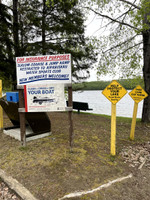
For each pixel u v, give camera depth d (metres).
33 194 2.09
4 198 2.11
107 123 6.38
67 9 8.87
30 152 3.30
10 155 3.19
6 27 7.85
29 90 3.30
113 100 3.12
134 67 7.31
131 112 13.23
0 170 2.66
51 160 2.96
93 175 2.53
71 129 3.25
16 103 3.56
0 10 8.10
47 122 4.33
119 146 3.84
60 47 9.41
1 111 4.92
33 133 4.06
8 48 8.62
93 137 4.39
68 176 2.48
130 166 2.91
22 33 9.10
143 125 6.03
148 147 3.80
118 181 2.41
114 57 7.47
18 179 2.42
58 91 3.21
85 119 7.22
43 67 3.23
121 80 7.94
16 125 4.96
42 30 9.29
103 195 2.10
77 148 3.54
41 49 8.72
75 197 2.04
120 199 2.05
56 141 3.97
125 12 6.24
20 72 3.31
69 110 3.20
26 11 9.22
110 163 2.96
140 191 2.22
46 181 2.36
